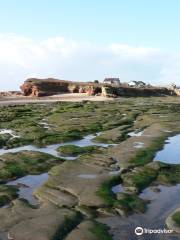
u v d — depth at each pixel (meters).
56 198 22.17
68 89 141.62
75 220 19.12
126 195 22.78
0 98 127.62
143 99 121.31
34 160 30.53
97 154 33.16
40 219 19.00
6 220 18.97
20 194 23.55
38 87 136.75
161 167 28.59
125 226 18.97
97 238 17.33
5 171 27.92
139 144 37.91
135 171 27.78
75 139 43.00
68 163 29.59
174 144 38.38
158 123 52.84
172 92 158.25
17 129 50.34
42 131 47.66
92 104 94.06
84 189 23.50
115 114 67.31
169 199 22.88
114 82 177.62
